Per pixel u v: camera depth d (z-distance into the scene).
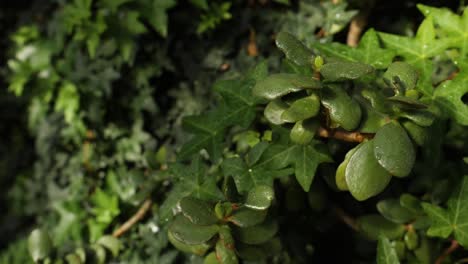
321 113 0.65
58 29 0.88
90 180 0.88
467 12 0.71
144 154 0.83
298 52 0.65
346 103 0.64
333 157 0.71
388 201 0.72
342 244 0.80
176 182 0.74
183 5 0.82
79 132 0.88
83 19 0.83
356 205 0.78
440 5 0.76
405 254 0.73
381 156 0.62
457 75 0.69
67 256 0.77
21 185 1.03
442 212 0.70
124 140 0.86
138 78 0.84
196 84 0.83
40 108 0.93
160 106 0.85
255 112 0.72
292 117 0.63
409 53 0.72
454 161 0.74
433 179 0.74
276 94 0.63
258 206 0.66
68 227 0.86
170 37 0.83
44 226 0.93
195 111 0.83
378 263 0.68
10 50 0.97
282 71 0.79
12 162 1.06
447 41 0.71
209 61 0.82
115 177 0.85
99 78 0.85
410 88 0.64
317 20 0.78
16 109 1.02
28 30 0.91
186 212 0.65
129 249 0.81
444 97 0.69
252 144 0.75
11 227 1.08
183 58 0.83
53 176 0.92
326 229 0.78
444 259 0.73
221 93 0.72
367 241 0.79
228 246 0.66
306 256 0.79
